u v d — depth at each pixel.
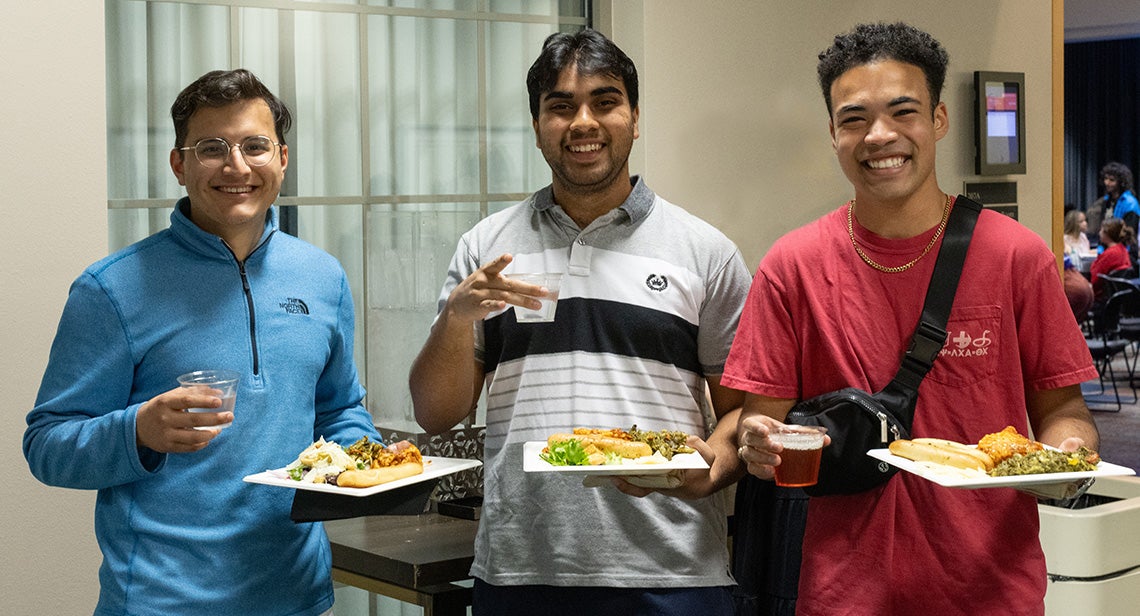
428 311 3.38
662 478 2.04
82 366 1.92
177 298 1.97
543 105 2.23
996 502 1.91
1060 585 2.76
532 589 2.21
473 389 2.32
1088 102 12.32
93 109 2.66
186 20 2.97
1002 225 1.97
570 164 2.21
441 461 2.21
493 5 3.42
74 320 1.92
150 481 1.93
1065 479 1.73
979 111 4.25
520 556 2.22
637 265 2.24
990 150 4.30
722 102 3.63
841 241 2.01
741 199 3.70
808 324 2.01
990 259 1.94
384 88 3.27
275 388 2.03
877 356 1.97
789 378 2.04
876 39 1.92
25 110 2.58
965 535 1.91
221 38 3.02
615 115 2.19
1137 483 2.99
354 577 2.75
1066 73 12.38
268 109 2.02
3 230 2.56
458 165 3.40
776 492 2.74
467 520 3.03
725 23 3.62
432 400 2.27
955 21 4.22
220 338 1.98
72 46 2.63
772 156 3.77
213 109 1.96
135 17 2.90
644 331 2.21
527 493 2.23
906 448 1.85
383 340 3.29
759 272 2.08
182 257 1.99
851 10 3.94
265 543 2.00
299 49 3.13
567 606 2.19
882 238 1.98
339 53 3.19
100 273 1.94
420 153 3.34
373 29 3.24
